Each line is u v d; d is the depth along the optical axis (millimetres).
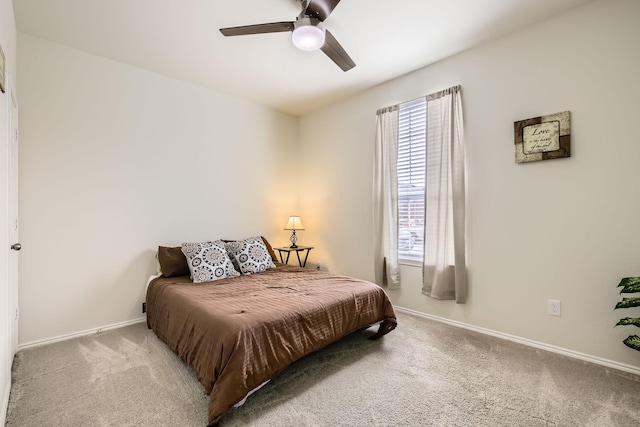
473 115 2752
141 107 3059
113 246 2885
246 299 2227
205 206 3559
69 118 2645
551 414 1621
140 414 1631
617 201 2080
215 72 3164
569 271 2275
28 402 1715
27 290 2443
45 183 2527
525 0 2123
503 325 2604
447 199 2873
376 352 2346
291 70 3135
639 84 1996
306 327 2020
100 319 2803
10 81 1872
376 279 3420
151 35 2488
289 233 4438
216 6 2137
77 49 2686
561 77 2283
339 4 2123
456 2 2125
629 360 2041
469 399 1755
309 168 4398
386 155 3385
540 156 2365
